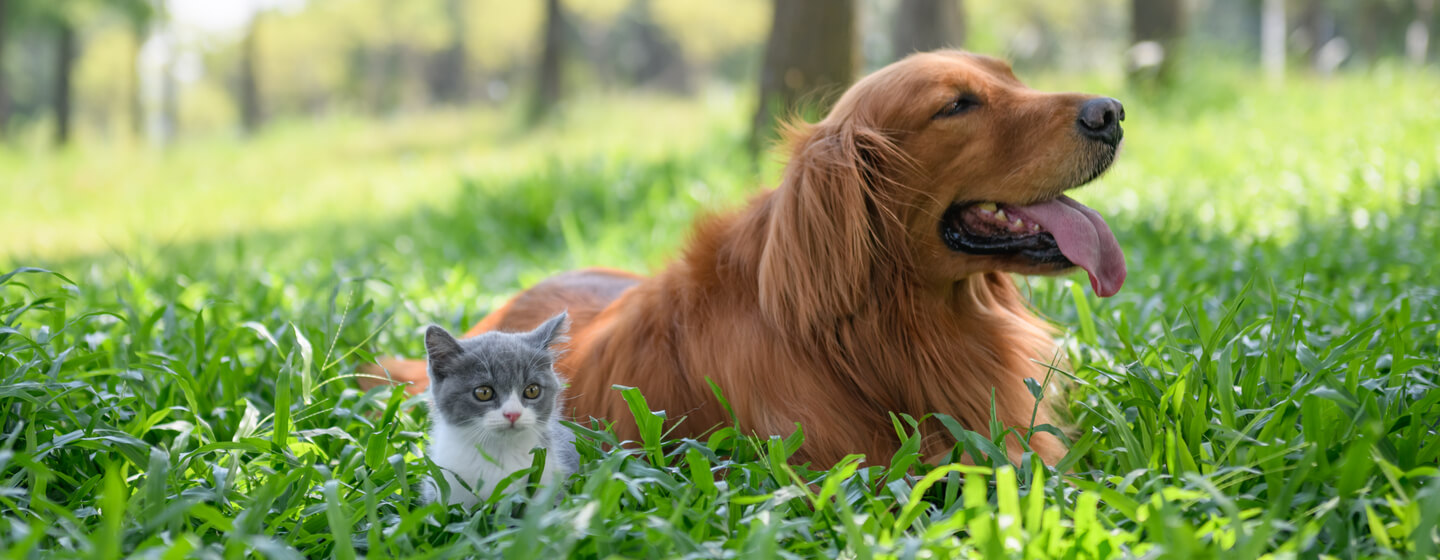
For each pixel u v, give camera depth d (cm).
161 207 1544
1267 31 2155
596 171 1035
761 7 5231
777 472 254
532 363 280
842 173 307
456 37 7025
